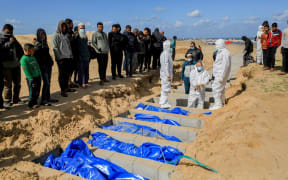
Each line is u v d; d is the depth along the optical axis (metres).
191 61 7.61
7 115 4.69
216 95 6.14
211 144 3.74
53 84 7.88
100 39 7.11
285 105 4.78
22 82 8.28
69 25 6.17
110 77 9.22
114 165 3.74
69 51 5.82
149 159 3.90
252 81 7.22
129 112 6.71
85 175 3.52
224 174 2.88
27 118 4.60
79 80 7.05
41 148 4.17
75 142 4.32
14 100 5.39
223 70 5.83
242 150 3.21
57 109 5.20
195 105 6.85
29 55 4.67
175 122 5.80
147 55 10.42
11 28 4.84
